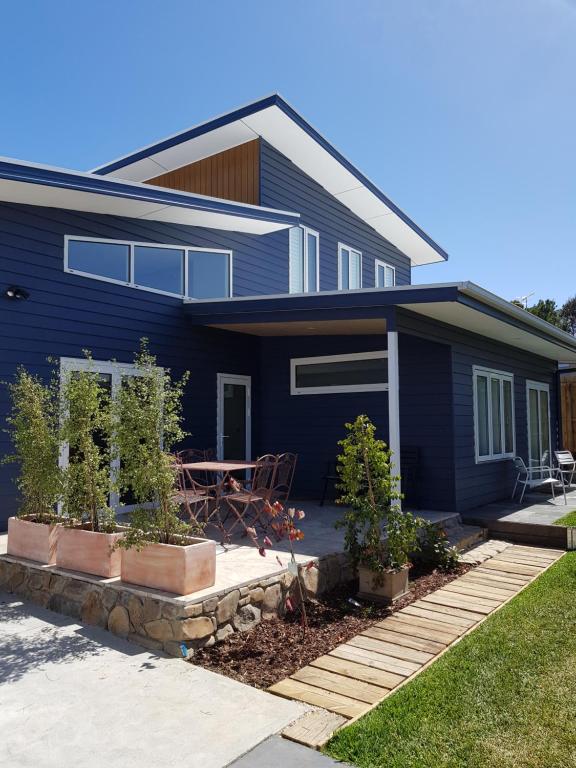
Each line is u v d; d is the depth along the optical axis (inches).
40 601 201.3
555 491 441.1
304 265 478.6
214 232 386.0
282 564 201.9
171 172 489.4
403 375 344.2
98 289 306.3
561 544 291.9
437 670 148.6
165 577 169.3
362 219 577.9
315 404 384.5
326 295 289.4
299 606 198.8
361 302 276.5
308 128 423.8
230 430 382.9
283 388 397.7
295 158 465.4
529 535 302.4
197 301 342.0
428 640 171.2
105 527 201.2
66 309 290.4
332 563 221.1
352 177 495.8
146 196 285.6
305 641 170.6
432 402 333.7
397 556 209.8
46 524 212.8
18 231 273.1
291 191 467.5
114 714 127.4
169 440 188.4
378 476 214.8
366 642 169.9
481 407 372.2
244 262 412.8
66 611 191.2
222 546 234.5
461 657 156.8
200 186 467.2
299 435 389.4
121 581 181.0
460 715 126.0
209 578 172.9
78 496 201.9
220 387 376.8
